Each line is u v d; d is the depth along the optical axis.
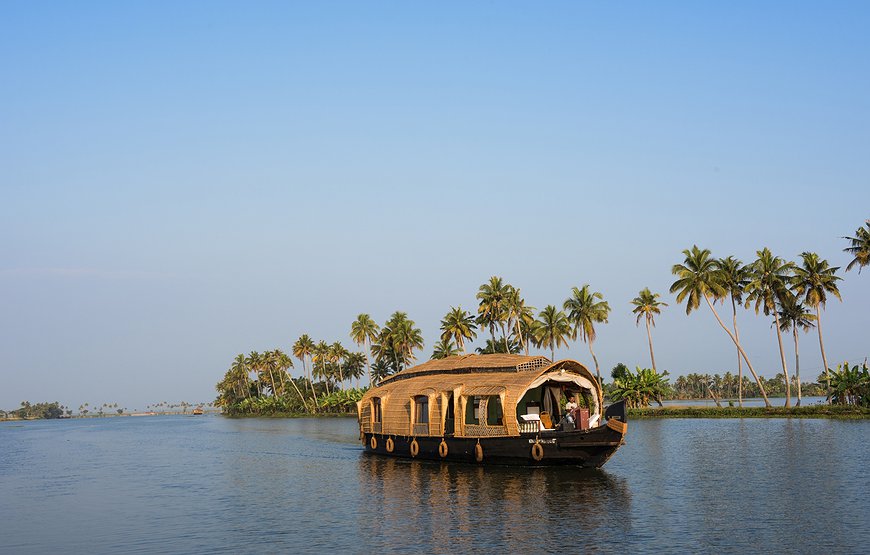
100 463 53.56
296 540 23.53
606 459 35.41
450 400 40.31
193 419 198.88
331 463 46.03
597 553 20.88
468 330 108.88
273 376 185.75
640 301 95.00
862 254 75.19
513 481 34.00
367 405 48.56
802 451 43.25
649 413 88.50
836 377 78.50
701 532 23.02
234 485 37.00
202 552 22.41
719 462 39.75
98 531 26.30
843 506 26.20
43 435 115.06
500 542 22.42
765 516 25.03
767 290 79.94
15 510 31.61
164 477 42.09
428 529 24.48
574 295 96.75
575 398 39.97
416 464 42.34
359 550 21.95
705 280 82.38
